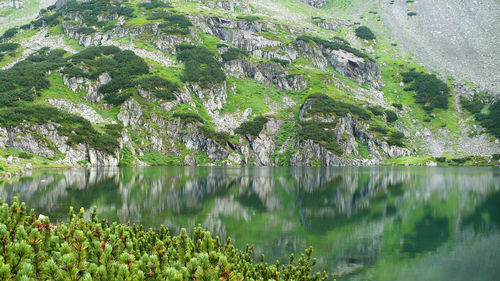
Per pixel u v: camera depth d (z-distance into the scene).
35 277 12.45
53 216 44.31
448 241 40.56
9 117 147.12
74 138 158.00
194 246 17.33
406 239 41.47
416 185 93.81
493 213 56.91
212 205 59.41
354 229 45.69
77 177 99.75
